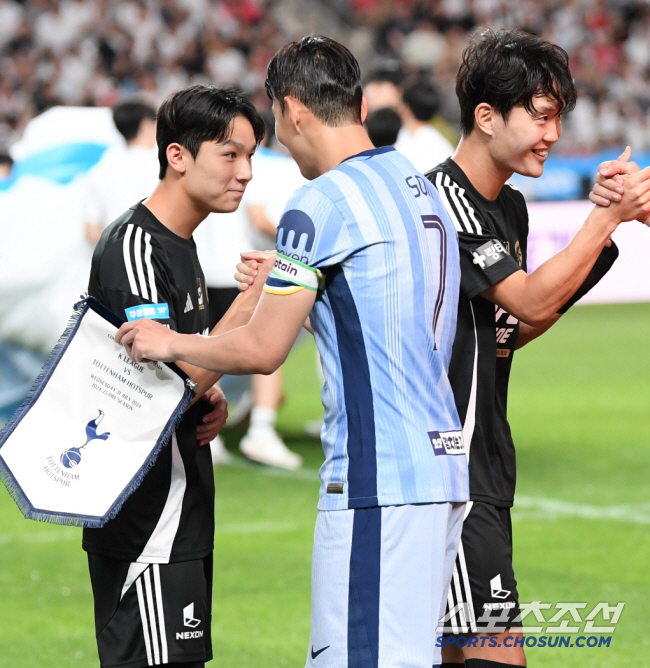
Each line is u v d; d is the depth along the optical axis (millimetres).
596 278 10289
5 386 25547
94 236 22812
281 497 21891
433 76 63031
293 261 8094
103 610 9531
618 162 8977
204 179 9414
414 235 8336
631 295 48875
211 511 9852
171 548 9430
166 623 9406
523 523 19906
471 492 9742
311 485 22859
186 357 8523
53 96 58000
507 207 10477
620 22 71688
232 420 27344
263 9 69875
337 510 8234
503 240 10141
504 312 10180
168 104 9445
